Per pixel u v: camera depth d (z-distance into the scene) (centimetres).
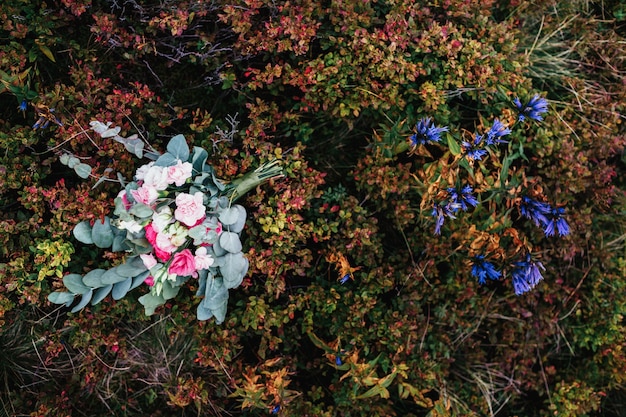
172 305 139
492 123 144
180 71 143
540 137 144
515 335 157
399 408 153
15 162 125
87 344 135
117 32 133
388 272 145
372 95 134
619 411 164
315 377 151
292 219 133
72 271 133
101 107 134
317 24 130
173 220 113
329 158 149
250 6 130
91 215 123
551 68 156
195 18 138
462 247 144
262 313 135
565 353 162
